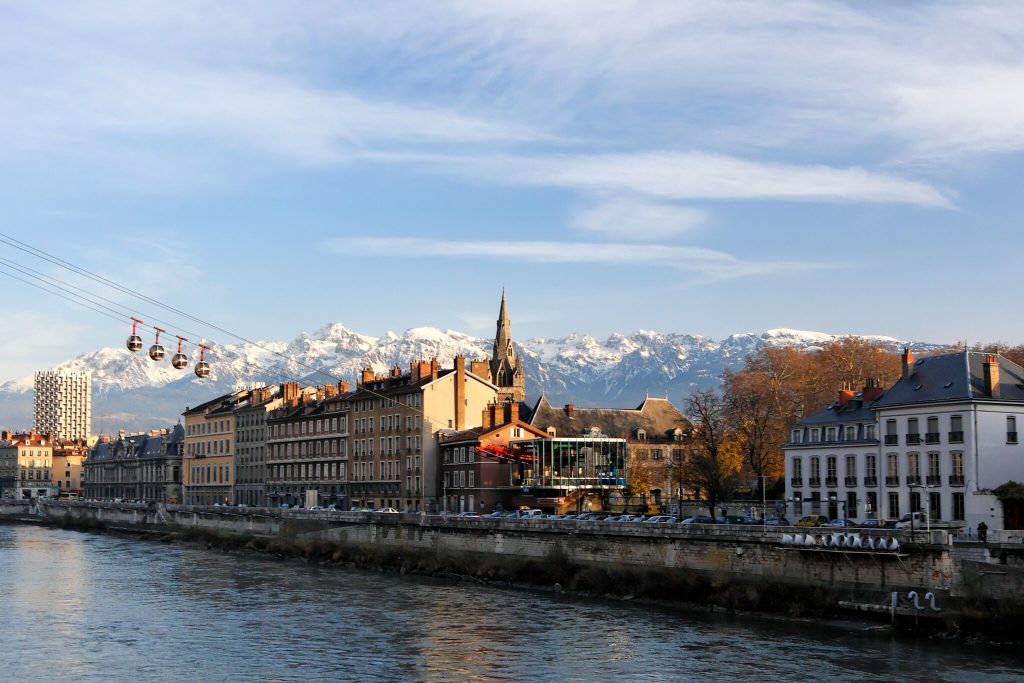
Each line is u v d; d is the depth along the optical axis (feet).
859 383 509.76
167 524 545.85
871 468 354.54
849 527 250.16
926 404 333.62
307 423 601.62
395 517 397.39
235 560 404.57
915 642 214.07
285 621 252.42
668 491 521.24
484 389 533.14
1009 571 222.89
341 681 192.34
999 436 322.14
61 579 338.75
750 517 337.11
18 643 226.38
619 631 233.35
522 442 474.08
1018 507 303.48
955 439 323.57
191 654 214.90
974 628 213.25
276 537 441.27
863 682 183.62
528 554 331.57
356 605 276.21
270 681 192.65
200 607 275.39
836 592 240.12
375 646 221.66
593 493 461.78
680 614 253.85
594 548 308.81
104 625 248.52
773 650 209.36
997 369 326.44
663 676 191.83
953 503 322.34
